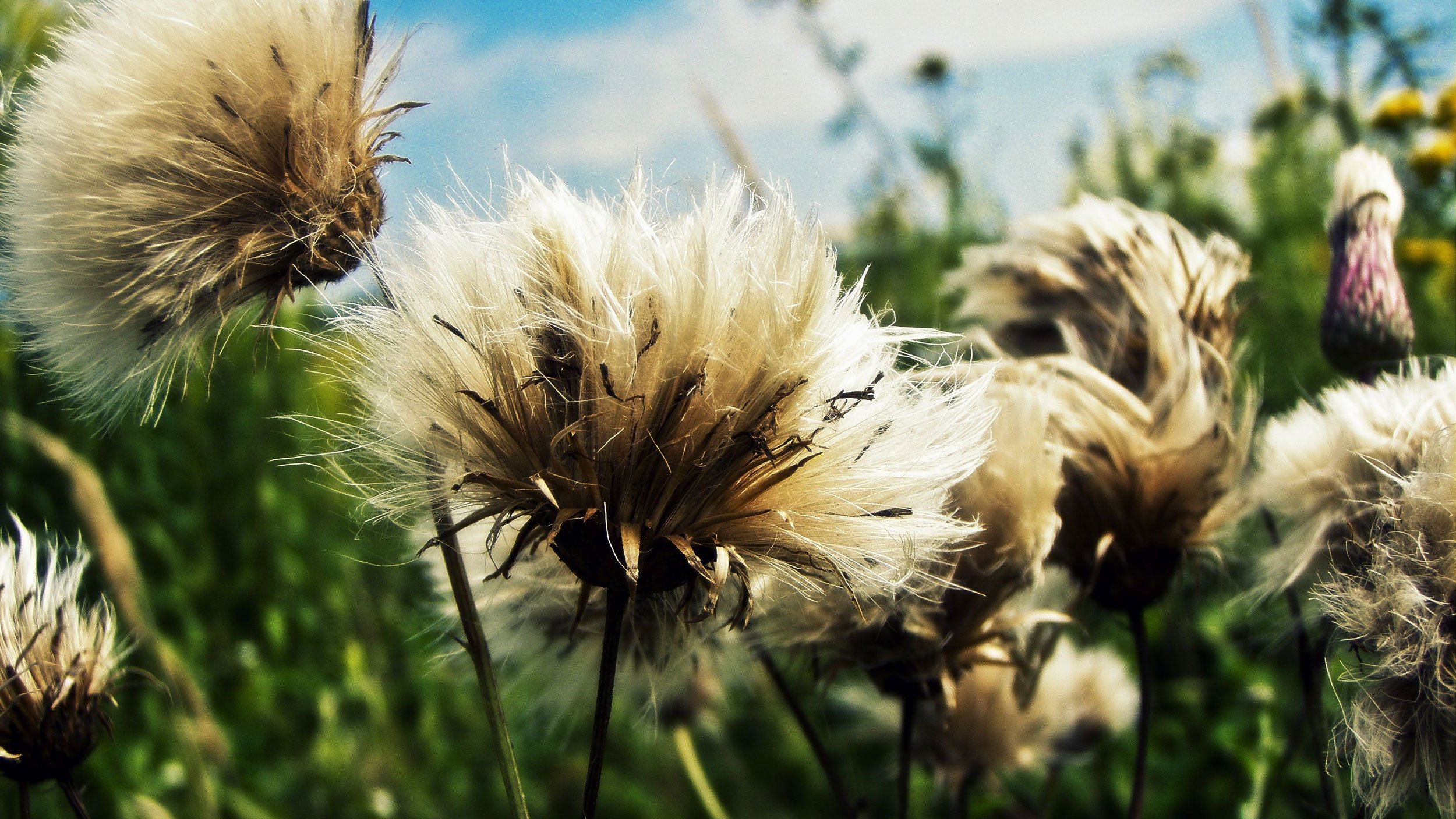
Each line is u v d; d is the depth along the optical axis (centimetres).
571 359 15
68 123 16
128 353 16
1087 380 18
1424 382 18
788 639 18
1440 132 43
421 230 16
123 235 16
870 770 32
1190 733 29
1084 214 20
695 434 15
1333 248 20
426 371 15
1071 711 22
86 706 17
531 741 35
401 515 16
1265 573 18
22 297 16
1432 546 17
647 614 18
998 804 23
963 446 16
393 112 17
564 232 15
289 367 41
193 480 39
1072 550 18
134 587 26
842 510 15
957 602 17
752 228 16
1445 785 17
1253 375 42
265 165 16
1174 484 18
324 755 33
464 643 16
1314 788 24
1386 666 17
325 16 16
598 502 15
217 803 30
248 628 39
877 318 16
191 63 16
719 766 34
